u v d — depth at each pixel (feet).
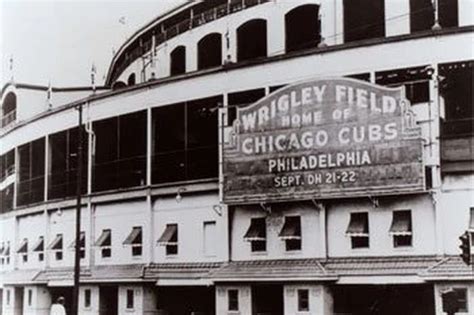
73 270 144.46
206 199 124.57
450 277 102.12
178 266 126.00
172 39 140.05
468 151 104.94
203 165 125.49
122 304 133.28
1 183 168.55
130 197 133.59
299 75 116.67
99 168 140.67
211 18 134.51
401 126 106.63
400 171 106.42
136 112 134.21
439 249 105.19
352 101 109.91
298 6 123.85
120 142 136.67
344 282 108.99
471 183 104.58
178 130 128.77
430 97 106.83
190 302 128.77
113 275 134.10
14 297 161.27
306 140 112.57
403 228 106.42
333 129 110.93
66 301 149.18
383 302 110.93
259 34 129.80
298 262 113.60
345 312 112.16
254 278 115.14
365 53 112.37
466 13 112.88
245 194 116.88
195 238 125.08
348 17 119.85
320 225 112.78
